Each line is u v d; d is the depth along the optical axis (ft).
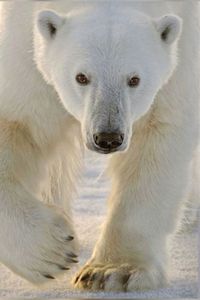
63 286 40.11
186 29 40.88
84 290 39.47
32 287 40.04
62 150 43.60
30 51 40.19
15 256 38.91
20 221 38.83
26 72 40.09
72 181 47.60
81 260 43.16
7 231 38.88
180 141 40.52
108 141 37.32
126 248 40.16
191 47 40.91
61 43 39.47
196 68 41.14
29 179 41.68
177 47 40.57
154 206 40.40
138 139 40.83
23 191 39.73
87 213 49.96
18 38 40.24
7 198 39.29
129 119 38.14
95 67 38.27
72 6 40.22
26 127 40.86
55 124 41.47
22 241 38.70
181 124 40.52
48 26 39.73
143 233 40.19
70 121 42.24
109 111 37.63
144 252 40.09
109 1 39.93
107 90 38.04
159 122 40.45
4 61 40.14
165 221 40.57
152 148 40.60
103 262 40.22
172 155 40.50
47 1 40.60
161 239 40.70
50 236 38.70
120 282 39.19
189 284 40.09
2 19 40.73
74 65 38.73
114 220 40.50
